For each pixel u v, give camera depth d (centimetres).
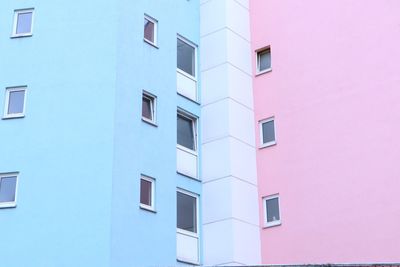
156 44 1867
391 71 1742
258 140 1978
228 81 1970
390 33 1775
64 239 1520
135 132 1683
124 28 1755
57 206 1554
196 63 2056
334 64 1870
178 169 1856
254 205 1889
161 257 1634
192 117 1980
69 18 1755
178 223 1795
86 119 1636
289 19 2030
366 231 1661
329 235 1727
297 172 1853
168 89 1852
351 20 1873
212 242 1819
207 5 2116
